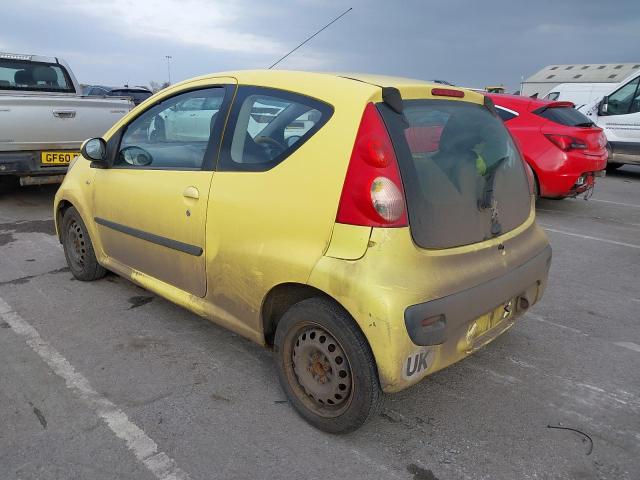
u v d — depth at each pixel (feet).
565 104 26.32
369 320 7.57
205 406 9.51
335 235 7.98
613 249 20.36
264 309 9.35
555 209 27.68
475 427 9.21
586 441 8.91
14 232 20.08
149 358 11.09
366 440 8.77
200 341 11.84
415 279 7.73
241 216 9.25
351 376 8.27
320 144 8.38
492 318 9.44
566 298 15.20
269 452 8.40
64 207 15.05
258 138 9.46
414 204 7.95
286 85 9.41
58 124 21.85
